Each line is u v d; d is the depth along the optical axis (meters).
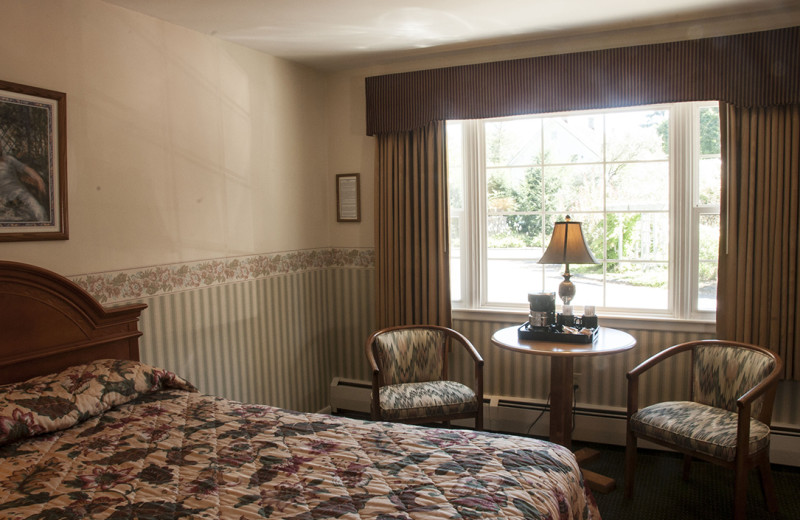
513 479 1.69
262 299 3.56
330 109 4.12
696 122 3.28
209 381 3.17
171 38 2.93
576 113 3.56
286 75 3.75
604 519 2.65
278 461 1.81
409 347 3.39
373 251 4.04
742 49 2.98
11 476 1.70
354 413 4.16
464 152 3.79
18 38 2.27
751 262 3.04
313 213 4.03
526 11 2.90
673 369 3.32
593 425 3.48
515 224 3.75
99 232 2.59
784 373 3.01
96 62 2.56
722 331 3.15
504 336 3.13
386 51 3.60
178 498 1.57
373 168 3.99
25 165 2.29
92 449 1.89
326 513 1.48
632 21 3.08
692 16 3.01
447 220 3.69
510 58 3.52
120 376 2.33
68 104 2.45
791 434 3.06
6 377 2.19
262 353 3.56
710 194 3.29
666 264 3.42
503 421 3.68
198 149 3.09
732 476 3.05
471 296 3.83
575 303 3.65
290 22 2.97
